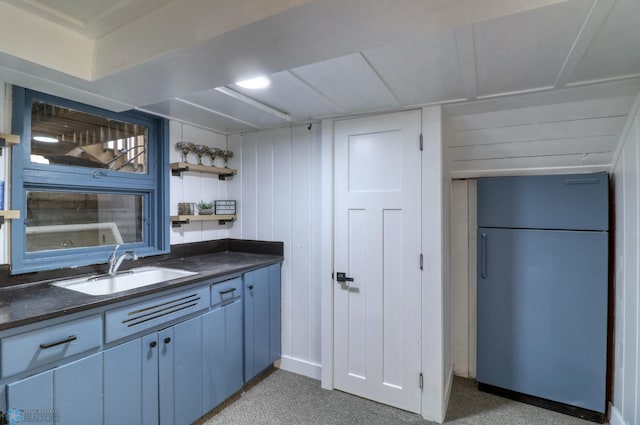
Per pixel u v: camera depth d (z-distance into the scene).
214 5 1.07
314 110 2.26
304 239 2.65
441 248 2.11
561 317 2.20
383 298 2.29
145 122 2.36
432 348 2.14
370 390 2.33
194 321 1.95
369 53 1.43
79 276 1.91
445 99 1.97
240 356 2.31
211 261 2.49
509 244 2.34
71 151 1.95
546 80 1.67
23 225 1.70
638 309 1.75
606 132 1.96
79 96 1.64
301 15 0.95
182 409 1.87
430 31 1.05
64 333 1.35
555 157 2.20
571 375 2.17
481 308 2.44
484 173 2.47
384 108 2.19
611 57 1.43
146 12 1.23
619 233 2.00
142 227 2.40
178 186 2.56
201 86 1.50
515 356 2.33
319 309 2.60
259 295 2.49
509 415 2.17
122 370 1.56
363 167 2.36
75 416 1.38
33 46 1.25
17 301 1.42
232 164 2.99
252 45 1.13
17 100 1.65
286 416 2.13
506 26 1.20
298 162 2.67
